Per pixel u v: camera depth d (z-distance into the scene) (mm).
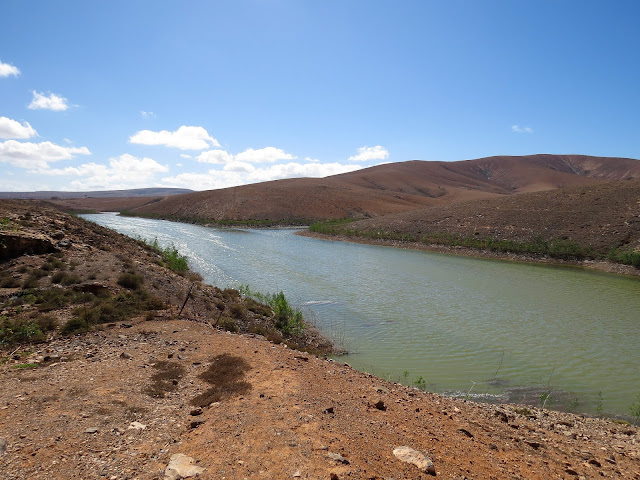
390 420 7941
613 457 8242
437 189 193750
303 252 49750
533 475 6602
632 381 13953
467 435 8008
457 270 37531
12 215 26625
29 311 13914
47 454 5633
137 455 5738
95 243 27141
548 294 27609
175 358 11016
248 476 5172
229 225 95625
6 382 8602
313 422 6941
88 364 10109
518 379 13984
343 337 18156
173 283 21250
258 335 16094
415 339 17969
